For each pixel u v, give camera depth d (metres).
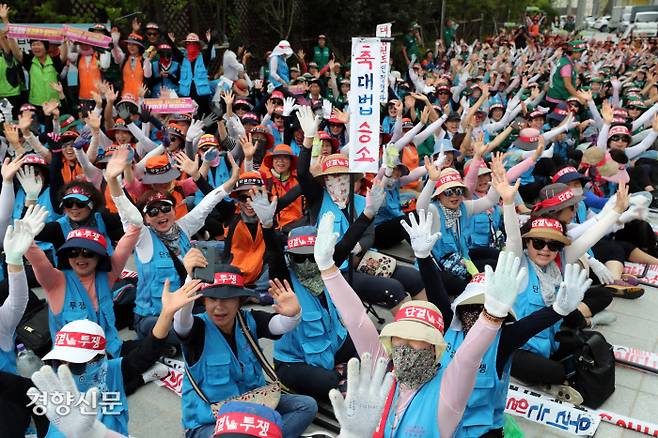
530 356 4.96
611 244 7.54
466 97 14.14
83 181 5.43
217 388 3.77
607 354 5.00
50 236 5.93
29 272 5.81
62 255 4.38
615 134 8.86
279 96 10.43
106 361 3.46
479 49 25.48
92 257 4.39
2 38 10.28
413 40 22.48
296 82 14.61
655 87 15.55
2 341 3.65
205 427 3.74
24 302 3.61
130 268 7.41
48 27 11.34
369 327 3.47
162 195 5.30
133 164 7.31
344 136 9.68
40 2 12.84
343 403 2.46
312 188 6.21
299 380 4.58
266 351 5.62
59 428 2.53
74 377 3.28
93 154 7.34
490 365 3.51
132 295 5.88
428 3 24.23
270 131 8.88
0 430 3.43
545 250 4.77
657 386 5.35
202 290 3.63
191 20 16.91
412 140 9.53
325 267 3.46
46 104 8.36
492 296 2.75
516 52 24.45
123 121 8.64
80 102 11.05
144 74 11.50
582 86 16.98
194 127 8.06
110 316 4.57
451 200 6.18
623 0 53.66
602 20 49.09
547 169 10.33
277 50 14.32
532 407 4.84
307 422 4.00
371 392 2.49
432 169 5.86
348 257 5.34
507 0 35.59
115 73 11.66
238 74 12.95
